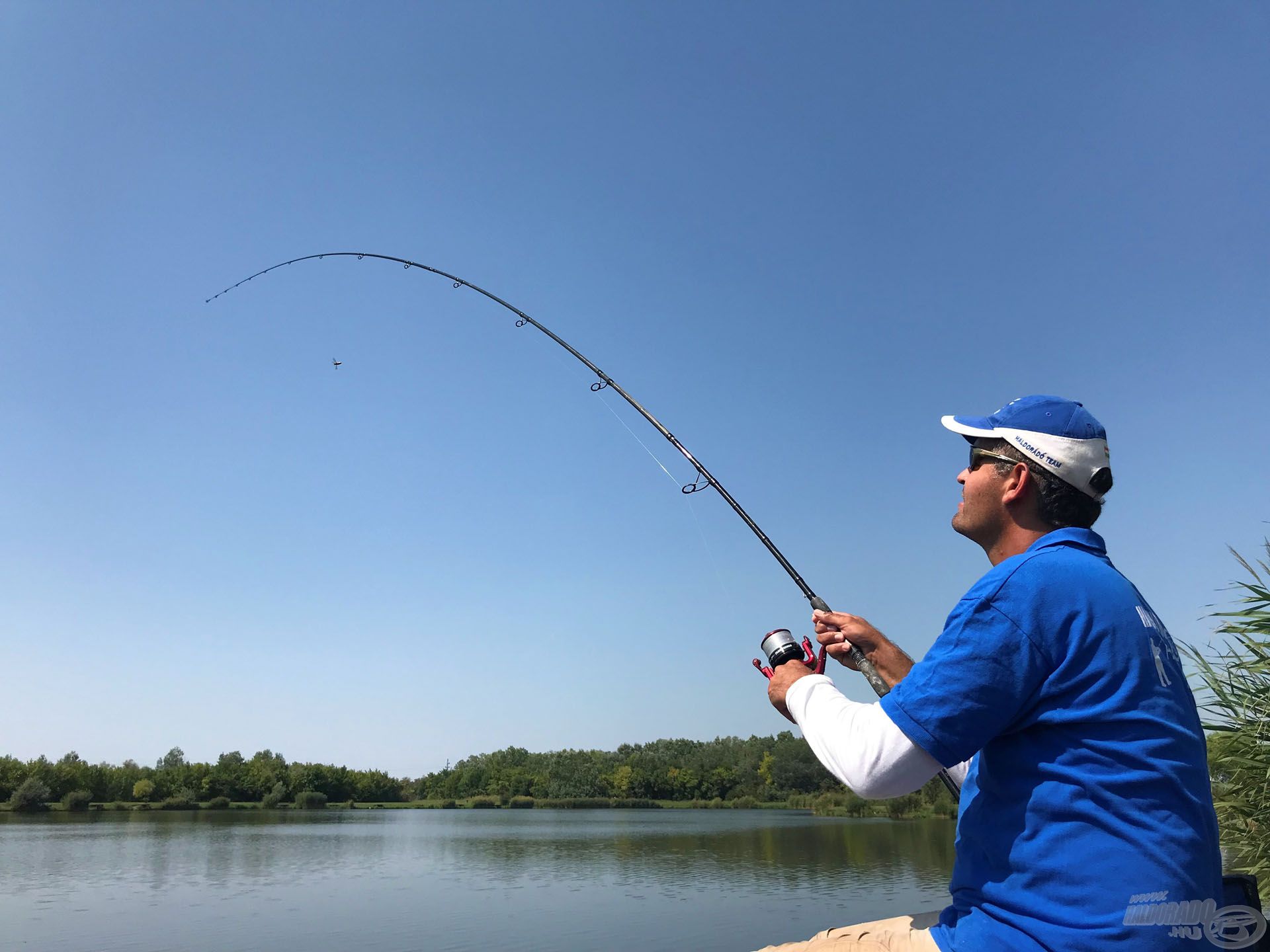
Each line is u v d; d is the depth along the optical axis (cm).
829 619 244
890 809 6181
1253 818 383
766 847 3894
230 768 8956
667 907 2066
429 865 3195
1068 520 182
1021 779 154
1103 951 138
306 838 4709
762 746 10031
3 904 2181
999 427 190
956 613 163
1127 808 144
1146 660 153
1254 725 389
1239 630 397
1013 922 149
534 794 10194
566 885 2569
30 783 7319
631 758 10419
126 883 2625
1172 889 139
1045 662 154
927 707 155
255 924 1862
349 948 1580
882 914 1911
